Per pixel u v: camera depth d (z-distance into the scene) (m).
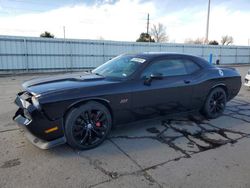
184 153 3.09
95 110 3.17
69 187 2.31
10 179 2.42
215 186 2.36
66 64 17.84
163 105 3.82
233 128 4.09
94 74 3.88
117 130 3.87
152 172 2.61
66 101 2.90
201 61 4.49
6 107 5.42
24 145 3.23
